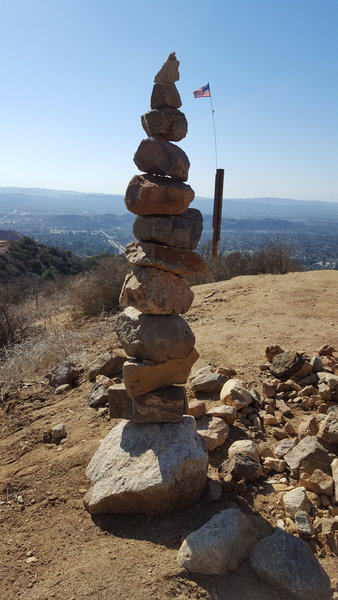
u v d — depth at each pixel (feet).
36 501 13.30
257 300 32.68
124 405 13.24
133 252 12.37
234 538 9.84
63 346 27.12
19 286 63.21
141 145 12.16
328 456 12.98
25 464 15.33
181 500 11.75
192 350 12.71
